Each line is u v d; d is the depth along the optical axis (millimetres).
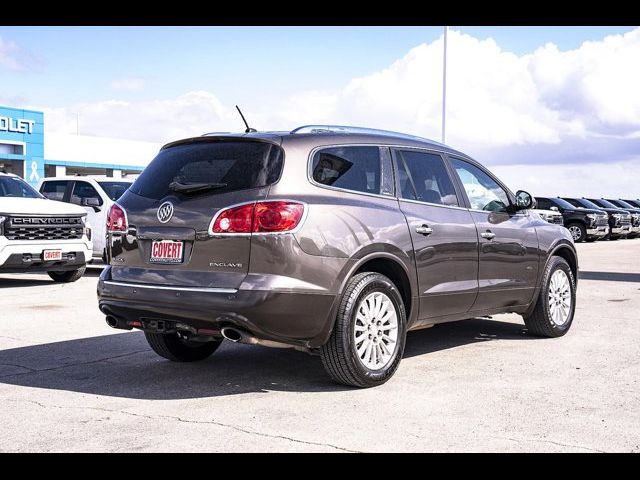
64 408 4637
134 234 5188
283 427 4207
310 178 4941
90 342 6910
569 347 6652
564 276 7246
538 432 4113
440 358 6152
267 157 4875
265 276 4660
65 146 45188
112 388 5160
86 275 13969
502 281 6426
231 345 6793
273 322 4680
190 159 5172
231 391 5070
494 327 7777
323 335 4883
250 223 4699
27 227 11164
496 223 6410
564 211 29406
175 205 5000
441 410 4555
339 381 5125
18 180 12445
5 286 11852
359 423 4277
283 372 5656
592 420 4348
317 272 4789
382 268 5438
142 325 5176
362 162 5355
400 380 5355
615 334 7340
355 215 5070
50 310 9008
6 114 38500
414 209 5582
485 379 5387
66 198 14352
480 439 3990
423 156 5930
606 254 21422
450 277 5844
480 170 6543
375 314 5141
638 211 34719
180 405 4707
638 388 5121
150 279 5043
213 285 4754
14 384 5277
